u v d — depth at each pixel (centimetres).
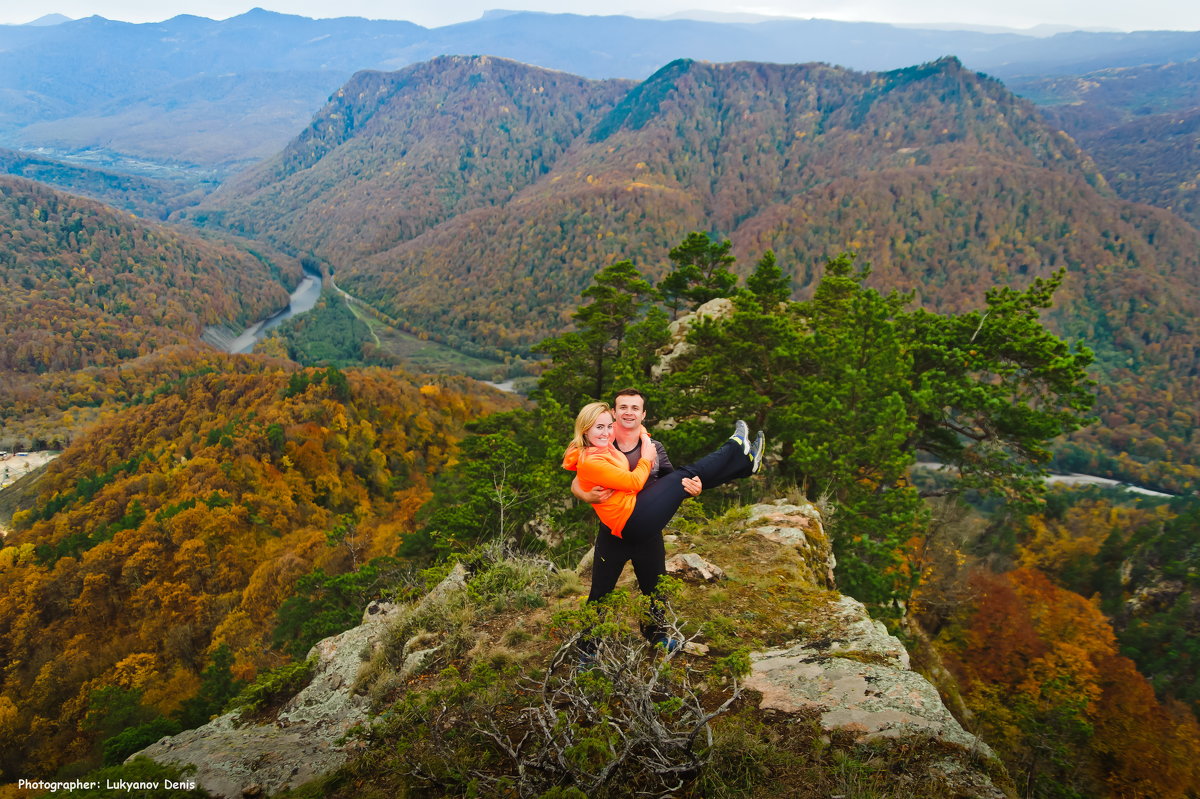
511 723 317
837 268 2295
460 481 2952
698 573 470
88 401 16775
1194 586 3944
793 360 1689
